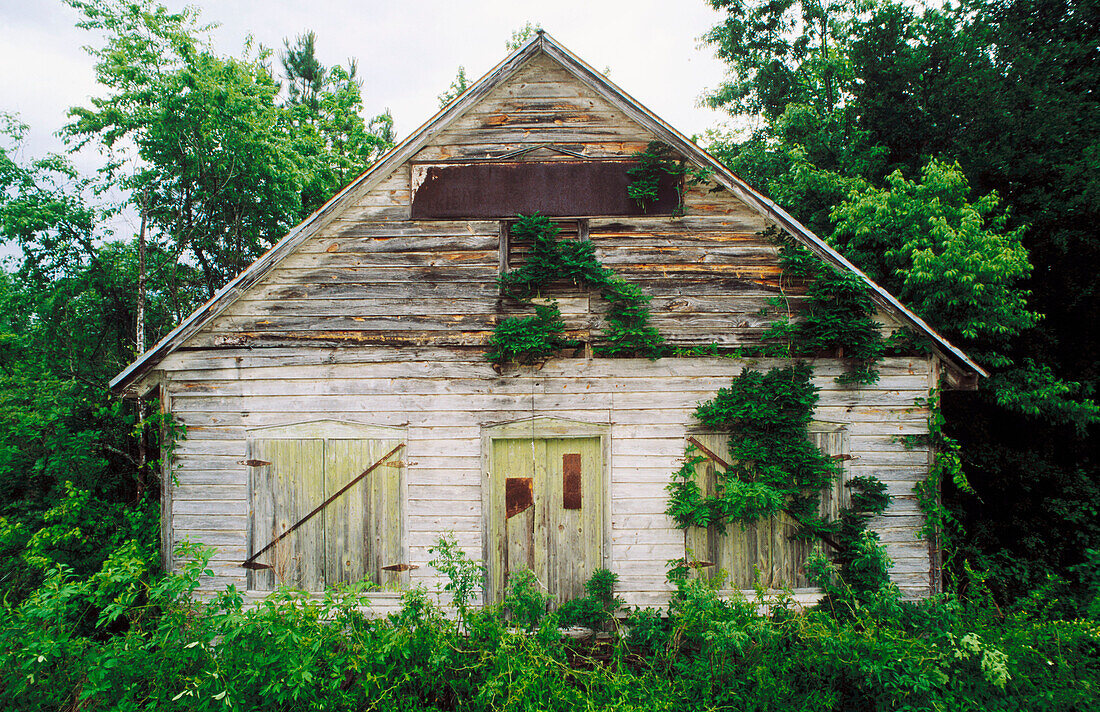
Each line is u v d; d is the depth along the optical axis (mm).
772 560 5801
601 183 5855
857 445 5832
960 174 7617
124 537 6656
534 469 5871
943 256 6828
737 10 17750
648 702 4188
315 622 4262
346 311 5820
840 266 5688
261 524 5812
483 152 5871
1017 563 7531
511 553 5836
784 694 4250
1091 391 8039
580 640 5578
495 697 4172
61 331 10625
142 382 5879
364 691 4020
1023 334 8641
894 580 5812
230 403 5816
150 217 10695
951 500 8656
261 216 11859
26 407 8820
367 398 5832
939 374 5848
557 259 5691
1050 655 4523
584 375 5848
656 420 5840
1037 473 8188
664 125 5711
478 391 5840
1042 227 8766
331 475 5824
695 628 4809
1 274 10875
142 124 9891
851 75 11242
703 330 5812
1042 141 9141
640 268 5844
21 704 3824
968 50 10078
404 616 4461
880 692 4242
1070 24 10250
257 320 5801
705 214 5844
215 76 10031
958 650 4125
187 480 5824
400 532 5809
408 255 5836
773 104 17000
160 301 11570
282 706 3824
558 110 5879
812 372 5781
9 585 6227
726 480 5773
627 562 5820
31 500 7949
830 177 9562
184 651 3902
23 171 10055
